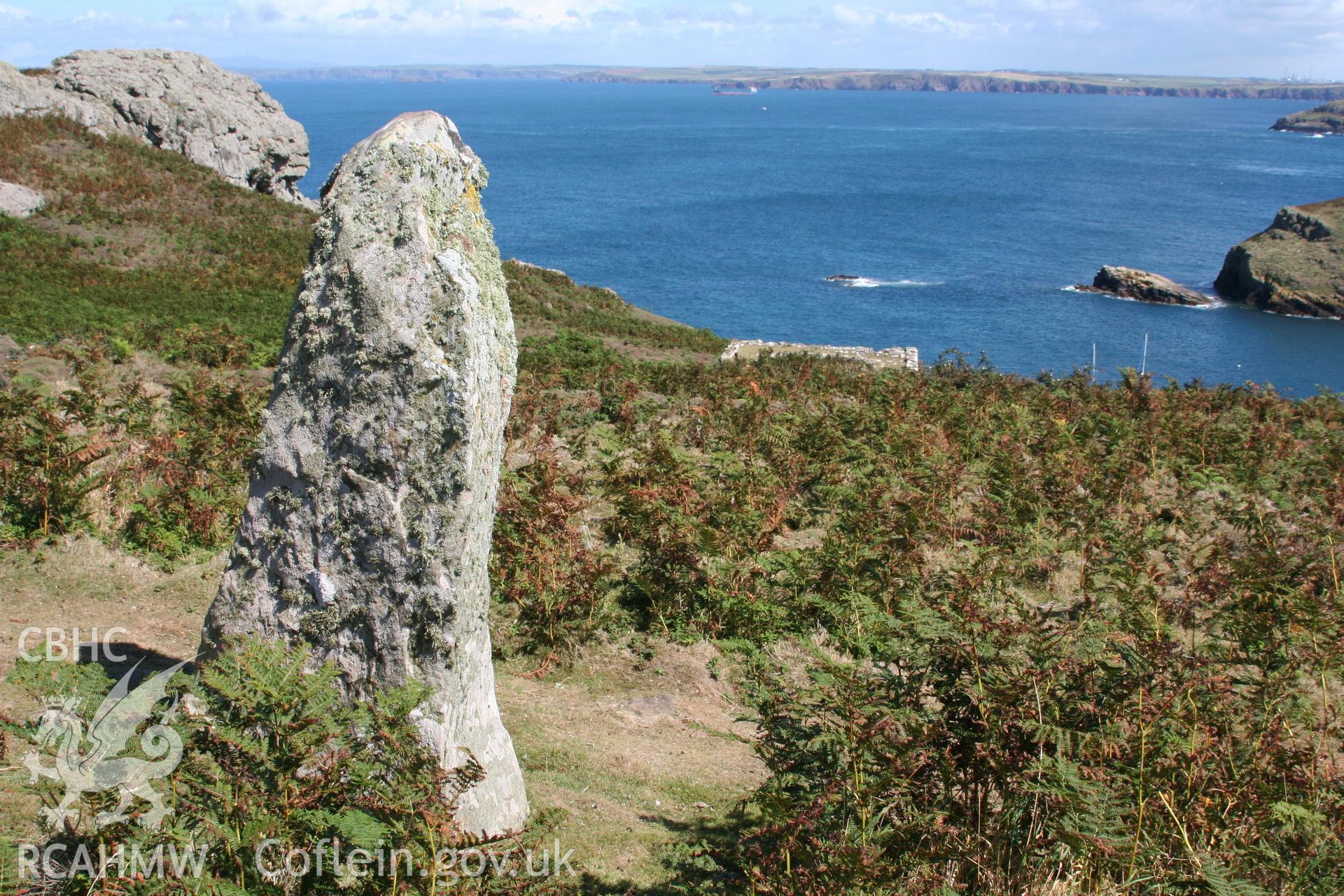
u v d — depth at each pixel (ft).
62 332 88.79
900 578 34.86
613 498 42.96
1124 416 60.70
